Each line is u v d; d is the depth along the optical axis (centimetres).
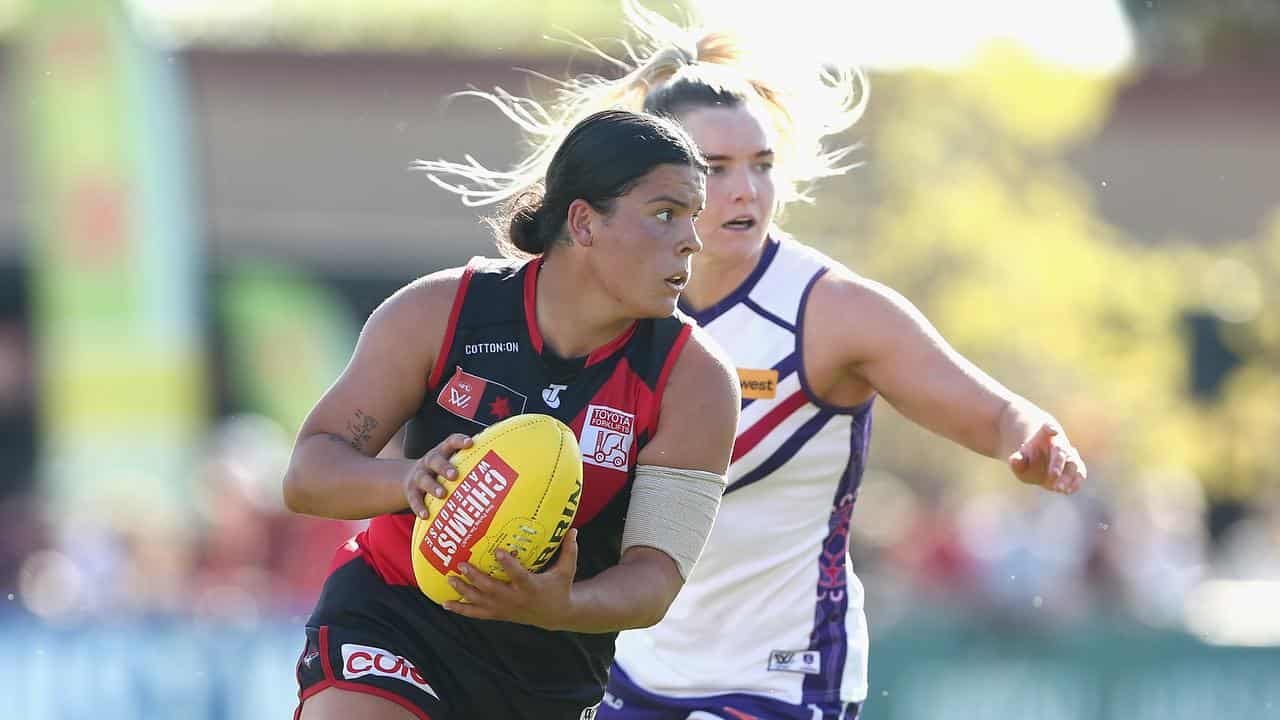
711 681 1512
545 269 1165
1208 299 5694
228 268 5641
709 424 1165
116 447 4878
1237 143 5878
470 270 1187
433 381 1174
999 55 5366
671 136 1118
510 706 1223
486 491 1072
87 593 3753
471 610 1099
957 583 4062
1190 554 4706
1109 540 4088
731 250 1452
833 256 5400
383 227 5725
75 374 4900
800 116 1616
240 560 3753
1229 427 5659
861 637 1547
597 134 1118
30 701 3378
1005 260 5403
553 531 1080
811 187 1886
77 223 4900
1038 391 5375
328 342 5694
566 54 5541
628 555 1150
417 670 1188
